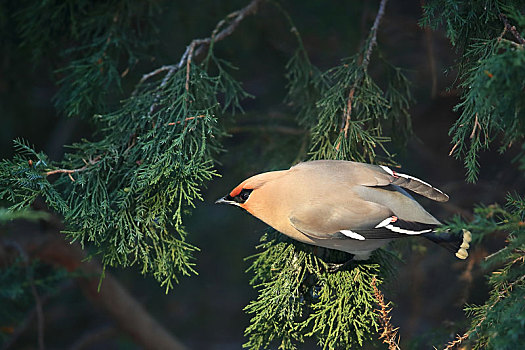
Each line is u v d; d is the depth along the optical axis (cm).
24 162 830
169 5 1292
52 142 1595
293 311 853
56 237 1354
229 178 1344
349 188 841
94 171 870
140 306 1536
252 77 1485
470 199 1359
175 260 845
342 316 843
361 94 956
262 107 1487
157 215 857
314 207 831
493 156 1336
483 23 873
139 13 1149
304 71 1180
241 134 1441
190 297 1752
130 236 841
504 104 732
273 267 887
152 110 920
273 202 850
